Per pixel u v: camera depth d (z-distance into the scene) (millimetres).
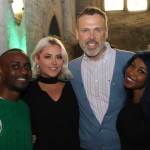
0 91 2049
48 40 2623
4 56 2092
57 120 2494
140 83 2338
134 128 2312
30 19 5875
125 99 2629
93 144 2689
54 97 2568
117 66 2652
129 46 10477
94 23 2555
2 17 4270
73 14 10031
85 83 2699
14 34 4688
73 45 9406
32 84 2598
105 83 2648
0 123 1914
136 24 10586
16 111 2041
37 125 2467
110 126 2633
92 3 10562
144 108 2262
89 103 2672
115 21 10844
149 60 2305
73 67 2795
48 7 7418
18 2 4816
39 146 2441
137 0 11094
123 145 2451
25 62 2104
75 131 2605
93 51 2605
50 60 2588
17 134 1990
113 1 11258
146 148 2303
